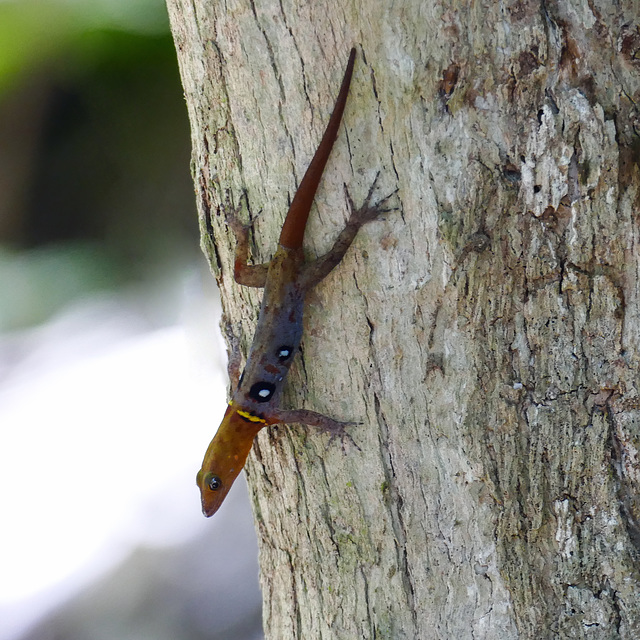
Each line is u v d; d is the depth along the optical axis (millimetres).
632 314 700
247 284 712
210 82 706
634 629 707
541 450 703
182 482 1074
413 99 692
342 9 692
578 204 695
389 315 701
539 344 700
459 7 689
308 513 717
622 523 705
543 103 692
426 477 706
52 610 892
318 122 699
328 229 703
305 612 724
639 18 691
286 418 712
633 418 702
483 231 696
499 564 706
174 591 918
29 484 1087
